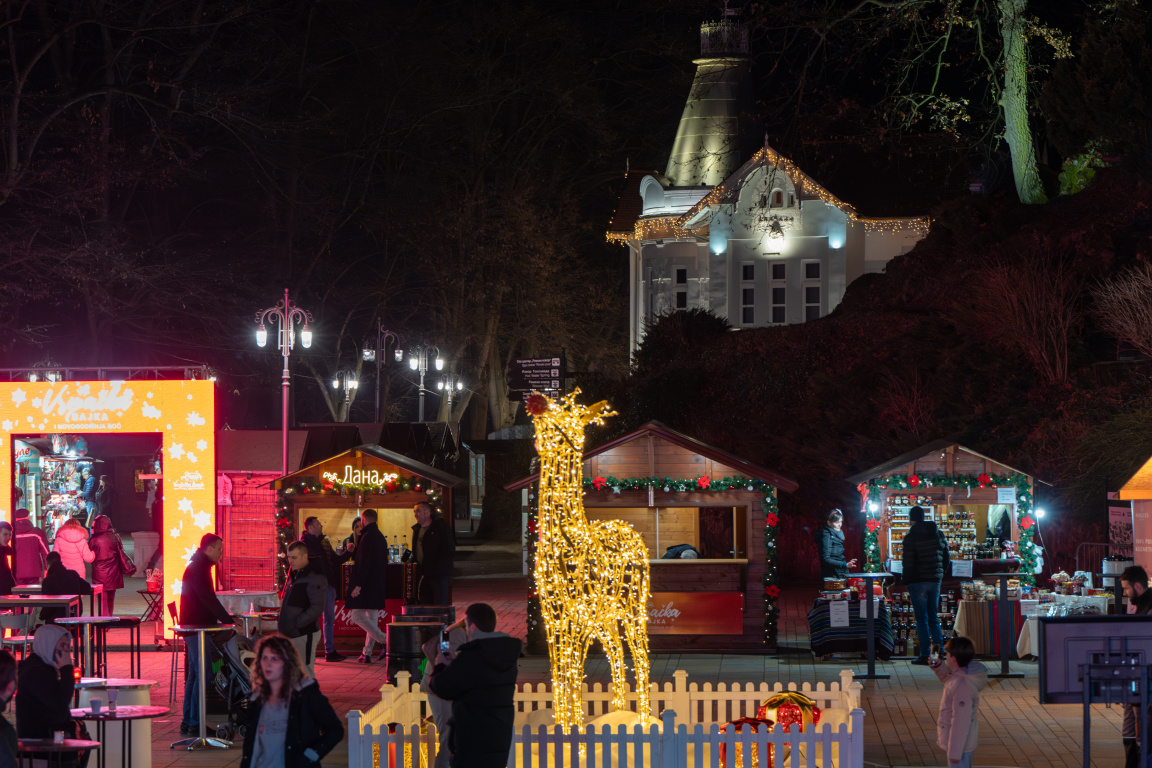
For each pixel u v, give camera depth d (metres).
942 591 17.91
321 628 17.98
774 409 30.84
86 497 32.38
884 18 25.11
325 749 7.75
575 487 10.17
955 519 19.53
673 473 17.80
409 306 51.78
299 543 13.95
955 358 27.62
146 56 40.62
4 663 7.75
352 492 18.62
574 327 50.34
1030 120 33.94
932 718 13.08
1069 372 26.12
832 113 25.86
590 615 10.04
